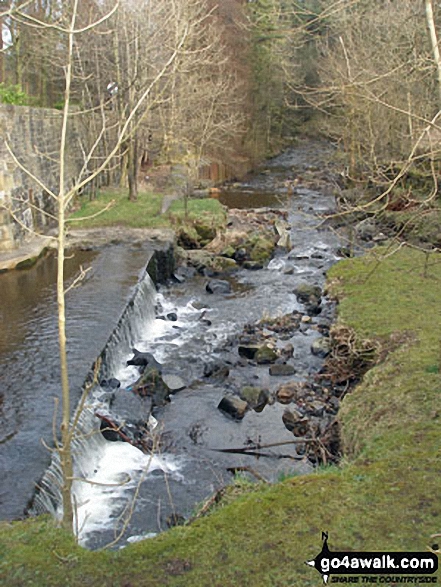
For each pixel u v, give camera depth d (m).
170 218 21.75
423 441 7.07
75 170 23.14
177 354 13.41
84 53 23.22
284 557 5.11
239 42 38.81
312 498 5.94
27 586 4.82
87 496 8.33
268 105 45.59
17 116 16.55
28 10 19.00
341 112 34.56
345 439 8.53
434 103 15.29
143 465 9.22
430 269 15.23
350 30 17.73
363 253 20.38
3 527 5.61
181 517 7.86
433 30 6.06
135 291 14.28
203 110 32.41
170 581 4.87
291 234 24.08
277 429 10.39
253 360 13.10
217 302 16.88
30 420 8.59
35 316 12.51
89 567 5.04
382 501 5.83
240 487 6.74
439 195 20.03
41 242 17.20
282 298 17.08
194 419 10.73
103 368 10.91
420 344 10.62
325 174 37.97
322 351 13.07
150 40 18.05
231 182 37.25
